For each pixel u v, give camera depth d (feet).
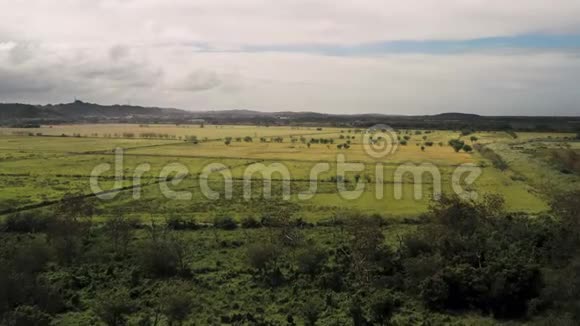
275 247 207.82
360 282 181.88
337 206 306.14
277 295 174.19
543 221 221.05
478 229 205.67
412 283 176.45
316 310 157.99
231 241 230.07
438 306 167.22
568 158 423.64
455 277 170.30
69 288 177.37
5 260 189.88
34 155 535.19
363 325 153.07
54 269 195.11
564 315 148.77
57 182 379.55
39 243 205.46
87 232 232.12
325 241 228.22
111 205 306.76
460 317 162.09
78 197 296.71
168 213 286.87
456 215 212.23
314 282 183.21
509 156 493.77
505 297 164.25
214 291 176.45
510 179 393.09
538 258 183.11
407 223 265.34
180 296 157.28
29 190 345.92
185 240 231.91
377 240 203.31
